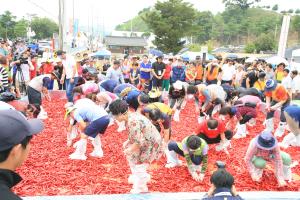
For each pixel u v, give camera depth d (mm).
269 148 6242
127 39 88188
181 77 17172
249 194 5539
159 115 6766
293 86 13781
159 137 5691
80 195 5293
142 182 5742
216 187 4176
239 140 9672
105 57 29703
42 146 8414
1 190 1875
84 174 6695
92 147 8523
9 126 2033
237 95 11219
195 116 13016
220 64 18406
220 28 110812
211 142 7793
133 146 5559
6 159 2033
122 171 6953
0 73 10547
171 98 11359
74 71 13891
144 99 7531
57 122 11203
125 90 9852
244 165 7543
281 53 20266
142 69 16172
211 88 10125
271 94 10109
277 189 6320
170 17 52000
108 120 7473
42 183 6125
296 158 8242
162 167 7254
